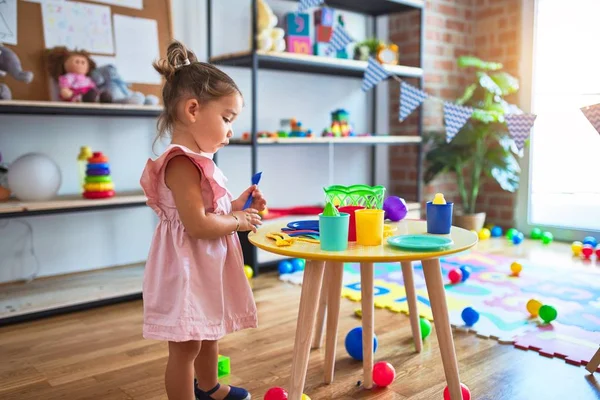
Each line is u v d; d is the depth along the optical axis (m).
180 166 1.25
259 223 1.35
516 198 3.80
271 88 3.30
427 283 1.29
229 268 1.36
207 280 1.28
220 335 1.28
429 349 1.82
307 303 1.24
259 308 2.28
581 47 3.47
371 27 3.82
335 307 1.56
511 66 3.78
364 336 1.55
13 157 2.48
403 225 1.47
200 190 1.26
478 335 1.92
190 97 1.27
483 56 3.94
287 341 1.91
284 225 1.49
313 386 1.57
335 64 3.06
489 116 3.31
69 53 2.38
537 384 1.55
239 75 3.14
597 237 3.41
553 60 3.60
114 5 2.62
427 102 3.74
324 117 3.61
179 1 2.89
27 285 2.48
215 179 1.27
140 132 2.84
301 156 3.50
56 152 2.59
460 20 3.91
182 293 1.24
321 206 3.46
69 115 2.61
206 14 2.99
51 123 2.57
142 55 2.70
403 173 3.91
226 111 1.29
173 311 1.26
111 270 2.75
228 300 1.36
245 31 3.17
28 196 2.26
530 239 3.66
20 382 1.63
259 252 2.86
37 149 2.54
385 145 4.00
